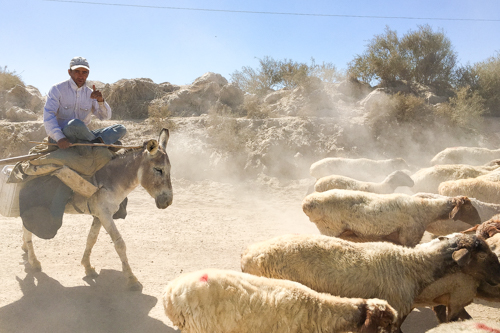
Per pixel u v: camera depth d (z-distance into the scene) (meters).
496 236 5.79
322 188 9.02
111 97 21.50
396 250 5.04
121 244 6.26
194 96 21.95
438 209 6.77
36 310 5.51
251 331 3.80
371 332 3.77
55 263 7.24
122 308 5.70
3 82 22.83
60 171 6.05
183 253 8.18
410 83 23.98
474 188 8.25
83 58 6.56
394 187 8.59
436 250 4.96
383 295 4.75
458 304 5.07
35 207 6.08
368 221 6.65
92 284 6.44
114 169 6.41
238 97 22.17
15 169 6.27
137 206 12.25
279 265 4.82
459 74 24.45
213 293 3.76
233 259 7.96
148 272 7.05
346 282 4.72
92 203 6.33
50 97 6.36
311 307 3.89
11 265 6.98
